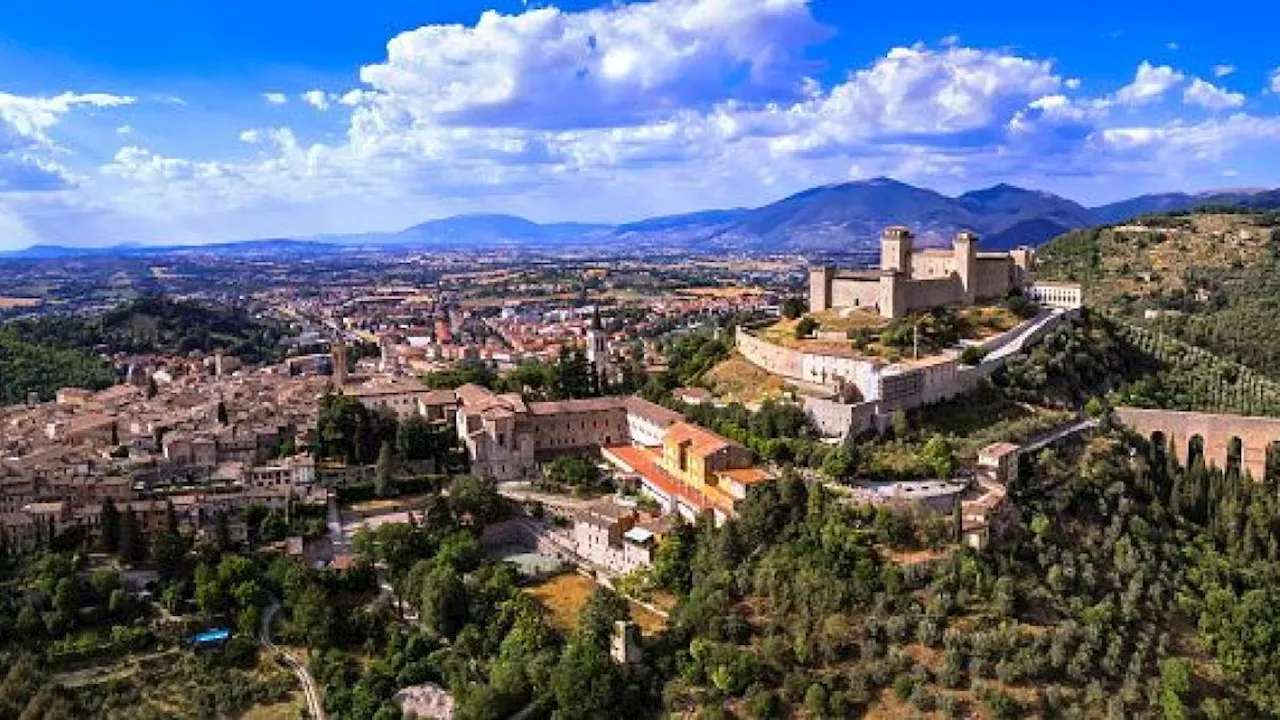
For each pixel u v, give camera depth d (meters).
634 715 190.12
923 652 190.00
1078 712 180.88
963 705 181.62
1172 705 186.12
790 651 194.00
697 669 193.62
